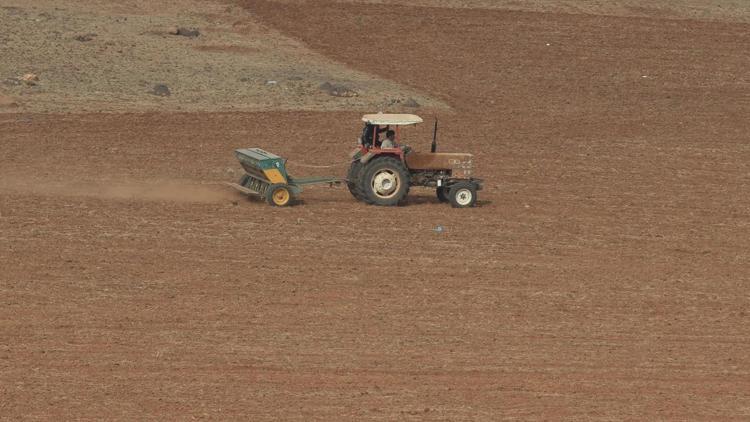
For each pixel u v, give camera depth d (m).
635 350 63.41
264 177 95.62
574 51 189.25
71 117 132.88
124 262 76.69
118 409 53.56
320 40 187.00
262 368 59.12
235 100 147.62
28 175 104.50
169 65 162.12
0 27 169.62
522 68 177.50
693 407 55.75
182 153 118.62
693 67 184.12
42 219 87.44
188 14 195.25
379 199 95.19
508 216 94.00
